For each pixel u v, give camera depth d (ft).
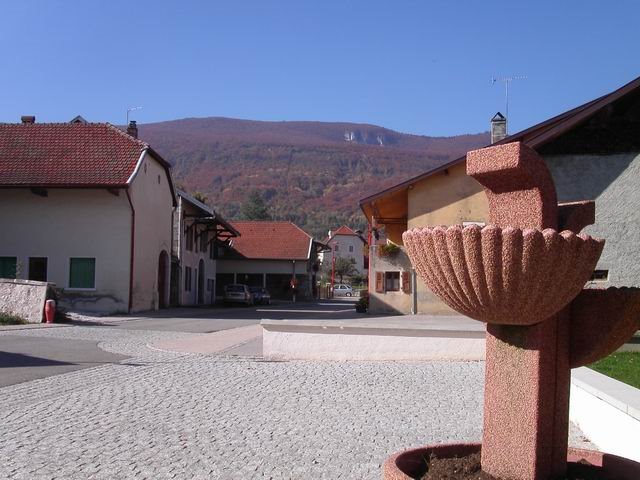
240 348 50.70
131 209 101.50
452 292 13.30
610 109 54.75
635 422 18.35
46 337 59.72
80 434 22.34
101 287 100.78
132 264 101.76
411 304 99.25
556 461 13.98
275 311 120.98
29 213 101.81
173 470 18.38
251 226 222.48
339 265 378.94
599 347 13.96
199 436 22.36
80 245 101.30
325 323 44.32
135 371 37.86
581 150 55.11
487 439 14.40
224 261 213.46
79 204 101.60
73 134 109.09
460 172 91.71
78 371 37.65
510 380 14.02
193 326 77.61
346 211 608.60
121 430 23.03
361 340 43.32
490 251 12.12
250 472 18.35
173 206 125.18
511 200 14.42
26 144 106.63
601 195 54.49
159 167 115.44
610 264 53.57
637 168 54.03
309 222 540.52
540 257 11.99
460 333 42.78
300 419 25.44
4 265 101.55
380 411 27.22
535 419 13.62
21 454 19.74
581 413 24.45
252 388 32.35
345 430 23.70
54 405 27.35
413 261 14.03
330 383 34.19
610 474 14.39
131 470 18.30
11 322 75.10
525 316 12.96
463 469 14.61
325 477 18.03
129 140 108.17
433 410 27.55
